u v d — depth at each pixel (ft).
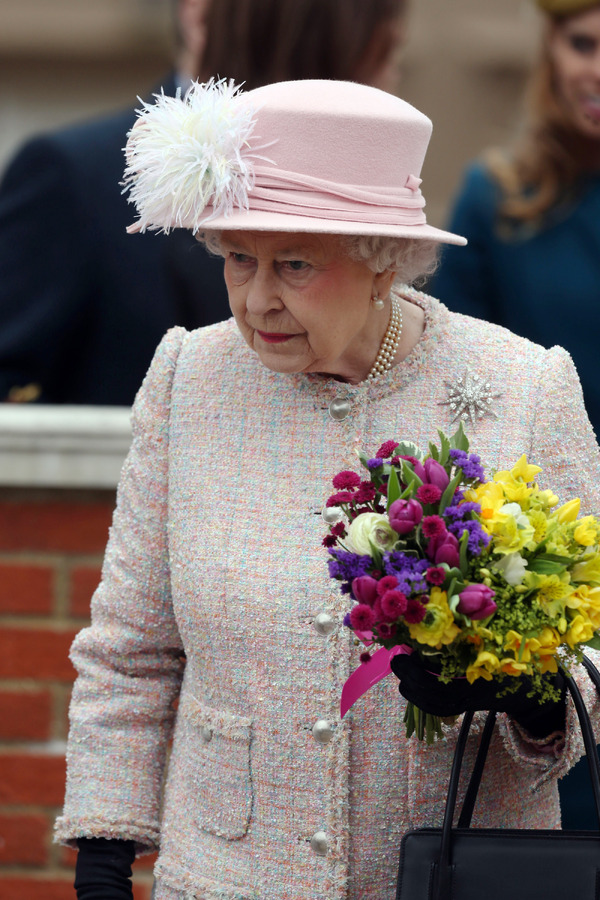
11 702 35.22
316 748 21.42
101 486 34.22
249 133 20.02
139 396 23.82
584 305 34.58
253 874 21.86
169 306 35.09
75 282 34.96
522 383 22.30
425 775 21.47
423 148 21.33
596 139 34.58
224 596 21.83
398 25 33.27
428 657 19.11
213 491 22.38
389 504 18.84
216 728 22.18
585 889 19.62
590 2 33.37
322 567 21.53
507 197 35.65
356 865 21.54
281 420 22.47
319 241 20.03
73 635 34.99
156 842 23.59
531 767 21.93
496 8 100.83
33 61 112.57
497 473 19.67
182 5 37.37
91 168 35.24
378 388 22.38
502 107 100.94
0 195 35.96
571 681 20.25
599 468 22.76
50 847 35.42
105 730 23.76
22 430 33.71
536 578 18.30
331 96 20.36
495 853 19.93
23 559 34.86
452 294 36.47
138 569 23.40
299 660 21.45
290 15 31.78
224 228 19.65
